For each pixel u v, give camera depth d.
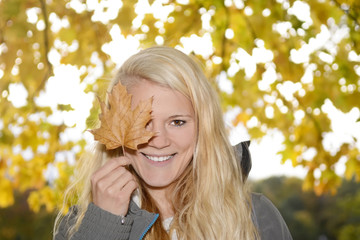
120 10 3.40
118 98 1.71
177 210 1.93
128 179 1.78
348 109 3.94
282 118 4.37
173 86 1.78
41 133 4.09
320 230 17.30
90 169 2.12
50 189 4.09
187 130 1.81
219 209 1.92
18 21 3.32
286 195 18.69
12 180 4.19
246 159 2.04
